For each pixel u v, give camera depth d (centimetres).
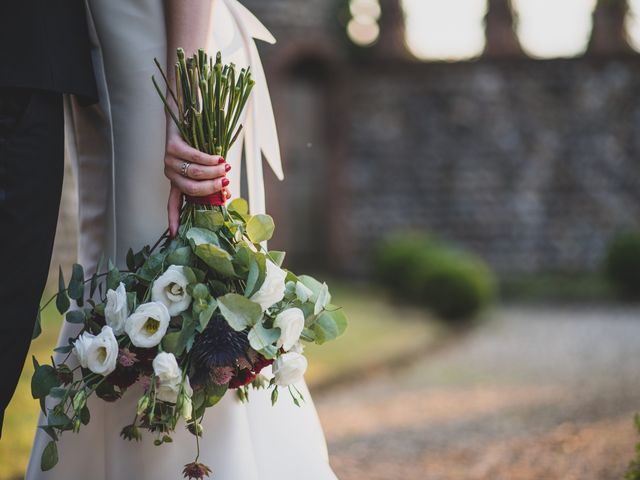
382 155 1265
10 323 137
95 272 159
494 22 1260
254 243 149
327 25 1245
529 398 482
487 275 1022
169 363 132
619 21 1249
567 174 1252
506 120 1259
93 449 157
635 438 357
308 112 1267
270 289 140
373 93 1266
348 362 587
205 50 156
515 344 732
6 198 136
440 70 1262
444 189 1261
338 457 351
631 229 1240
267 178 1232
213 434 155
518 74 1259
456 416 439
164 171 149
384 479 311
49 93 140
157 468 154
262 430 165
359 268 1254
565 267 1245
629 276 1090
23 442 316
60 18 143
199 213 144
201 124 144
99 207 165
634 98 1252
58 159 142
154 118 158
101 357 136
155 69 157
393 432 402
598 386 510
